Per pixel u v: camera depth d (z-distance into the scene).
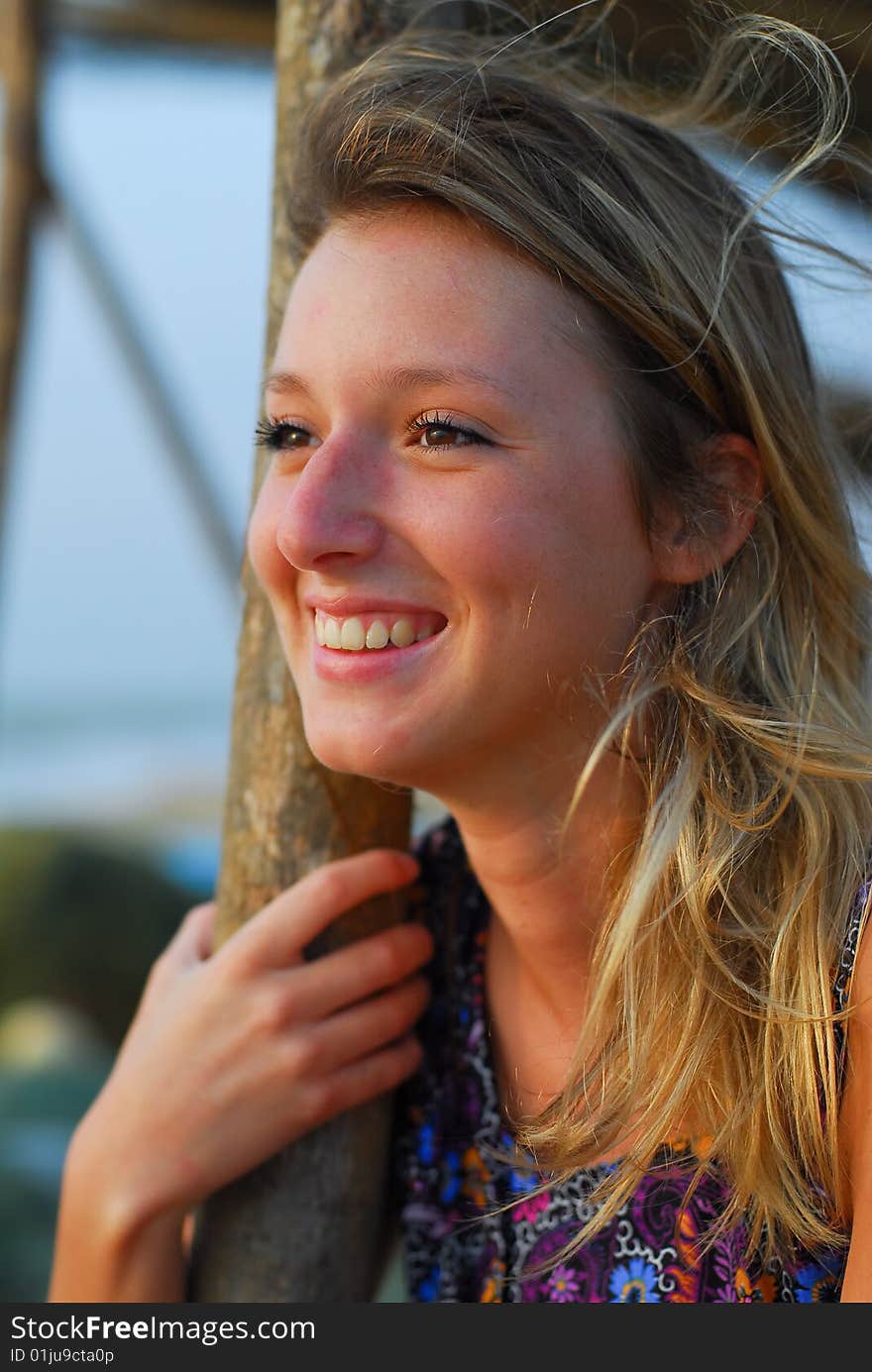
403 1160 1.59
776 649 1.40
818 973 1.24
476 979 1.56
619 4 1.57
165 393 4.12
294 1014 1.44
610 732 1.24
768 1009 1.24
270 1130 1.43
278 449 1.35
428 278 1.21
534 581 1.20
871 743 1.36
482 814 1.35
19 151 4.00
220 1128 1.42
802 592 1.41
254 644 1.56
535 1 1.58
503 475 1.19
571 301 1.24
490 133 1.24
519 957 1.52
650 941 1.31
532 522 1.19
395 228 1.24
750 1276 1.28
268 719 1.53
